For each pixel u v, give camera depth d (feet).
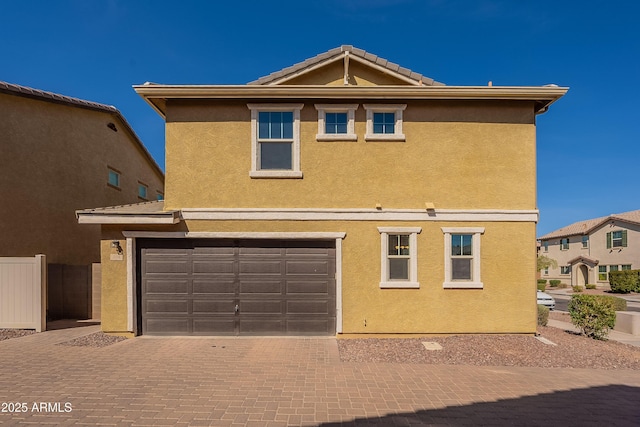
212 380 18.63
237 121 28.35
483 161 28.30
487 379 19.26
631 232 98.68
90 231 43.01
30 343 25.44
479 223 27.96
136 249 28.04
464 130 28.37
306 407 15.67
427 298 27.68
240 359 22.12
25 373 19.45
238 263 28.12
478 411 15.53
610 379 19.67
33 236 35.42
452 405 16.07
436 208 27.96
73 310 34.71
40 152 36.47
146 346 24.82
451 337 27.30
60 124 38.96
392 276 28.12
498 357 22.90
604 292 96.12
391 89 27.50
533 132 28.43
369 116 28.43
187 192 28.04
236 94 27.76
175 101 28.32
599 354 24.31
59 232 38.40
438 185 28.19
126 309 27.50
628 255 99.40
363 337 27.43
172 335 27.76
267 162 28.63
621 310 40.78
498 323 27.63
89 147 43.06
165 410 15.25
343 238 27.86
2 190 32.68
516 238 27.94
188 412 15.08
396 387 17.99
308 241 28.30
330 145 28.37
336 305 27.78
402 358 22.62
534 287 27.76
